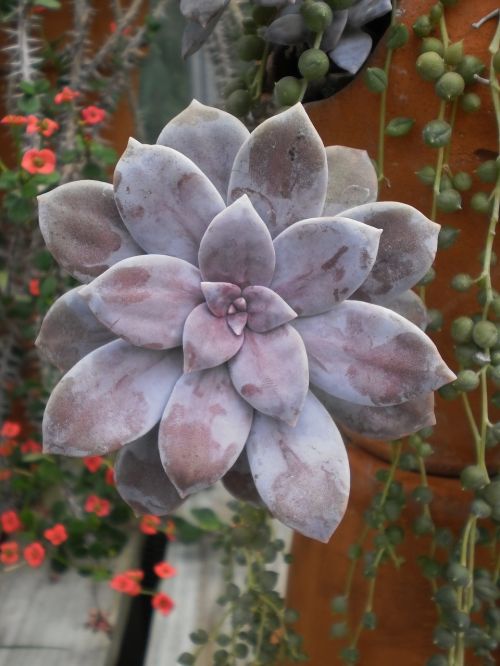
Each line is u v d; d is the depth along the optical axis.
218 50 0.39
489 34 0.25
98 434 0.22
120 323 0.21
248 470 0.25
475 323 0.26
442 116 0.25
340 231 0.21
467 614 0.28
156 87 0.52
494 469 0.31
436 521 0.31
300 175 0.22
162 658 0.42
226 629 0.44
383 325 0.22
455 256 0.28
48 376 0.46
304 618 0.37
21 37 0.43
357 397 0.22
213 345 0.22
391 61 0.26
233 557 0.40
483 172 0.25
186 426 0.22
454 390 0.27
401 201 0.28
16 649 0.42
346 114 0.28
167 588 0.47
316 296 0.22
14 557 0.45
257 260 0.22
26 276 0.50
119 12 0.48
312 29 0.25
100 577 0.45
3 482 0.50
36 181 0.42
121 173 0.22
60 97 0.44
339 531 0.34
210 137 0.23
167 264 0.22
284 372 0.22
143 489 0.25
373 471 0.32
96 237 0.23
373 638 0.34
